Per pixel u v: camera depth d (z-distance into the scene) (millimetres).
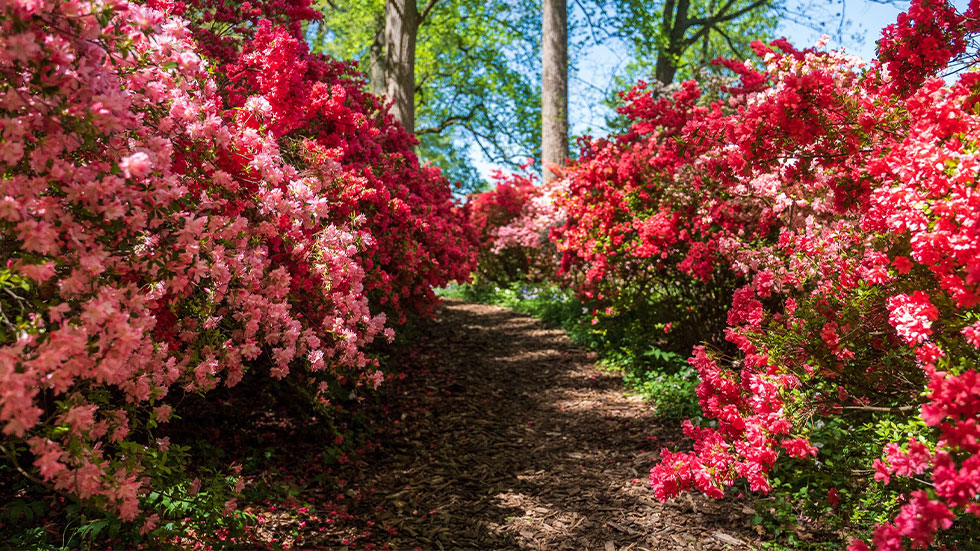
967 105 2242
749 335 3055
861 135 2775
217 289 2842
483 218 14664
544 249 12312
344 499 4082
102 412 2295
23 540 2836
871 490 2980
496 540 3648
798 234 4688
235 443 4441
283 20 5918
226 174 2742
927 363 2074
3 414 1606
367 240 4102
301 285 3721
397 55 12266
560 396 6449
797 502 3713
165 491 2930
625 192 7172
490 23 17453
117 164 1977
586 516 3912
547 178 13320
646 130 7457
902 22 2986
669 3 16719
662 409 5590
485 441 5230
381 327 4328
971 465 1688
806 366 2799
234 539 3242
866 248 2898
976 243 1884
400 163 6562
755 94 6188
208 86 2852
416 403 6043
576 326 9219
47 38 1780
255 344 3148
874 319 2688
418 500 4141
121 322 1908
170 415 2742
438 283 7172
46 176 1901
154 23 2236
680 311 6750
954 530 2477
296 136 4504
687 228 6281
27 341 1703
